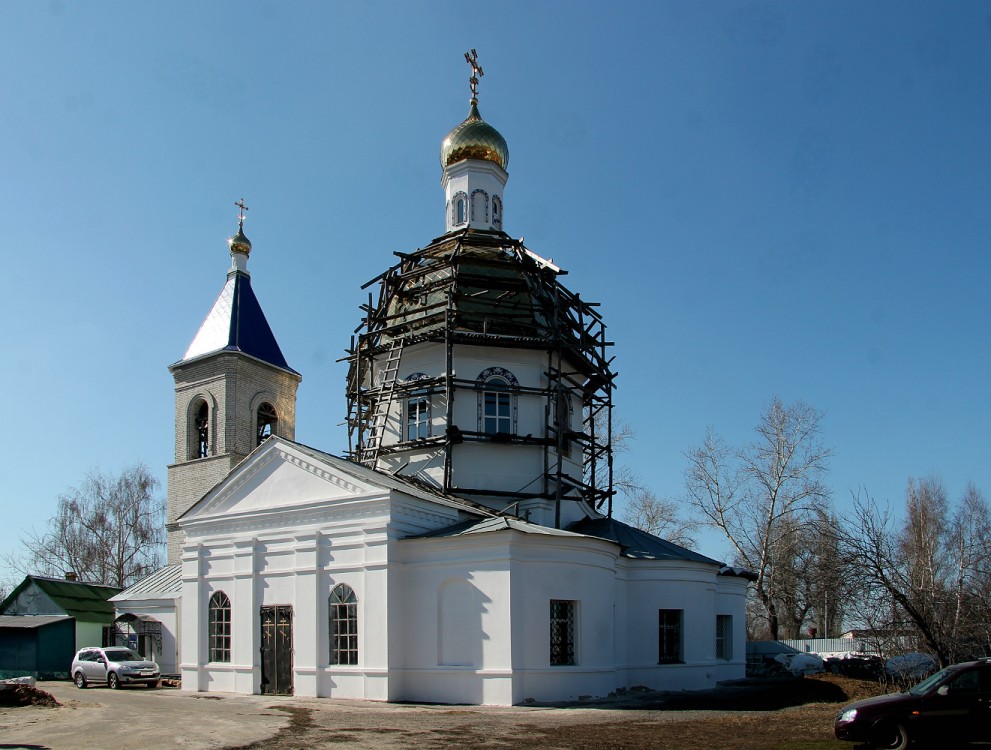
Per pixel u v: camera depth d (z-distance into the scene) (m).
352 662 28.25
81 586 48.44
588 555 28.56
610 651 28.95
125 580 65.25
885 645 29.78
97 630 46.38
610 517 36.78
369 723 21.38
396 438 35.28
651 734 19.31
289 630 29.73
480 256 36.34
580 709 24.64
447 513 30.55
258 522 31.16
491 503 33.38
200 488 44.31
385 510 28.20
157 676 35.31
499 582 26.62
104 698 29.17
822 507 52.44
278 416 47.25
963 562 38.59
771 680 35.66
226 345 45.25
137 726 20.72
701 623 32.94
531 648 26.64
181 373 46.47
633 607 32.16
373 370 36.84
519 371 35.00
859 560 29.73
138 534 65.44
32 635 43.91
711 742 18.11
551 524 33.47
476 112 42.53
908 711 16.55
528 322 35.50
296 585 29.64
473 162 41.09
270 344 47.56
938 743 16.48
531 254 39.84
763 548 54.53
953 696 16.48
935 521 47.19
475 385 34.06
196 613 32.12
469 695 26.45
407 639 27.91
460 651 27.11
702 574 33.34
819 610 58.94
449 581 27.59
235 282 48.16
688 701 26.80
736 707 24.92
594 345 37.91
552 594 27.44
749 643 46.94
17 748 17.36
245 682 30.16
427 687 27.25
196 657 31.83
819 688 29.75
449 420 32.72
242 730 19.95
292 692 29.16
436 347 34.78
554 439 33.75
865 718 16.81
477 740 18.47
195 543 32.69
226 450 43.91
